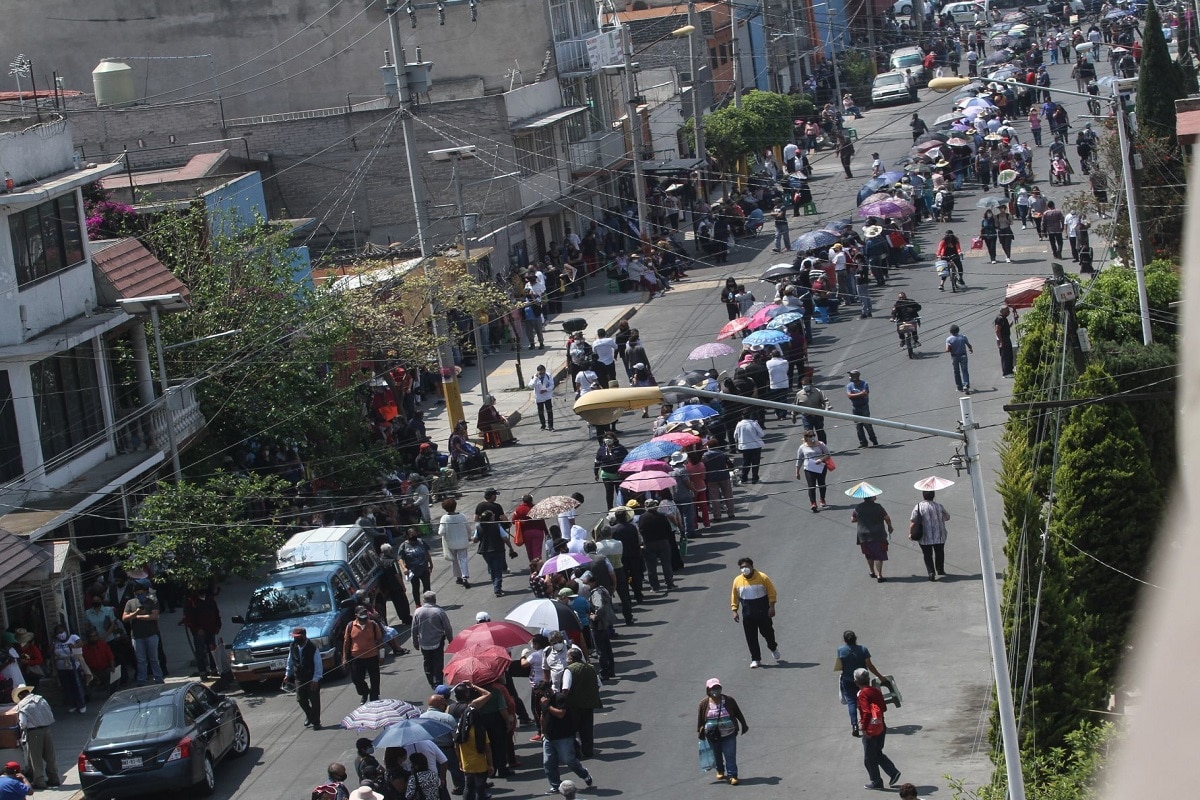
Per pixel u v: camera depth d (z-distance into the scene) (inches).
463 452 2299.5
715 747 1148.5
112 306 1961.1
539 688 1192.8
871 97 6053.2
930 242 3491.6
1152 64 2598.4
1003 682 864.9
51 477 1759.4
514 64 3949.3
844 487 1988.2
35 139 1844.2
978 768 1113.4
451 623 1710.1
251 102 3973.9
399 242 3521.2
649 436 2400.3
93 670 1598.2
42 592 1631.4
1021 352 1386.6
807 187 4170.8
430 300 2438.5
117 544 1800.0
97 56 3986.2
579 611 1422.2
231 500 1718.8
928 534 1587.1
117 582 1743.4
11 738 1373.0
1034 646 996.6
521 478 2255.2
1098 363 1252.5
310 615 1630.2
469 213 3378.4
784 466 2129.7
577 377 2620.6
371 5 3917.3
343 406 2201.0
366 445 2249.0
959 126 4315.9
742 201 4089.6
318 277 3002.0
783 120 4699.8
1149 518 1194.0
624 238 4003.4
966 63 6811.0
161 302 1790.1
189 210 2391.7
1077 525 1205.1
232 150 3501.5
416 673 1579.7
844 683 1163.9
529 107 3722.9
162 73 3976.4
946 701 1268.5
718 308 3275.1
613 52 4247.0
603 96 4347.9
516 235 3545.8
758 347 2389.3
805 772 1155.3
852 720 1162.6
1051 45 6240.2
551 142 3838.6
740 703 1333.7
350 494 2144.4
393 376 2534.5
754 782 1144.8
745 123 4566.9
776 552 1776.6
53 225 1846.7
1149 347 1413.6
